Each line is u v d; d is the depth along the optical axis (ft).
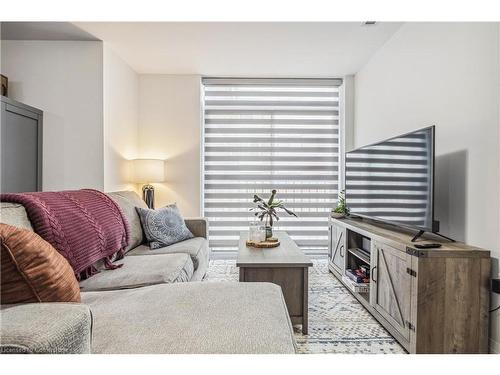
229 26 9.04
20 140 8.69
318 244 13.98
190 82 13.12
